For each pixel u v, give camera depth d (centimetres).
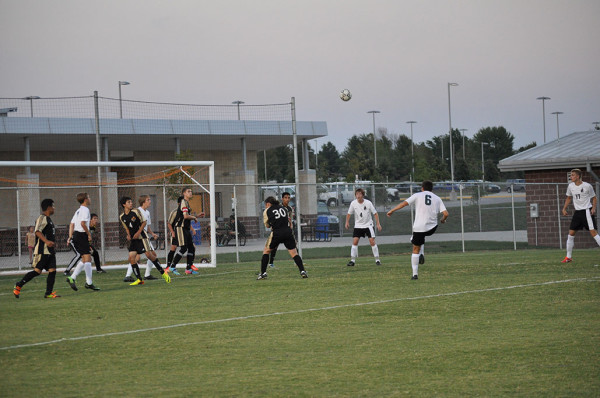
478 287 2286
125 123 6309
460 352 1391
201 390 1159
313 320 1784
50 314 1988
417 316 1800
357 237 3300
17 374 1281
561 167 5169
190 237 3164
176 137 6794
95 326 1769
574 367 1255
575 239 5141
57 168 6856
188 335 1628
